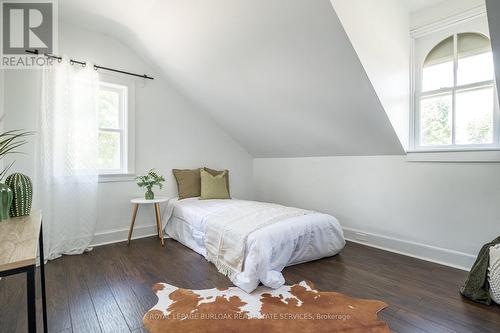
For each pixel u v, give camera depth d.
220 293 1.87
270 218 2.38
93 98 2.84
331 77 2.25
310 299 1.77
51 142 2.59
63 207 2.64
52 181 2.59
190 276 2.16
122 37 3.08
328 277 2.13
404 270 2.25
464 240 2.26
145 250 2.81
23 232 1.11
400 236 2.69
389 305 1.70
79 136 2.75
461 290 1.83
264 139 3.80
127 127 3.21
